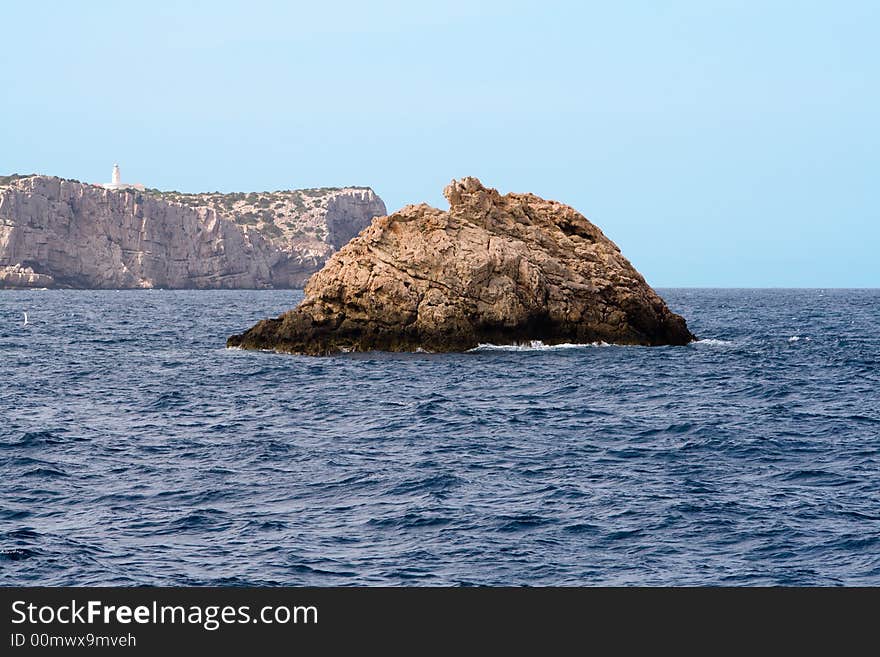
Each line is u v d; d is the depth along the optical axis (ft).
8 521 143.13
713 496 160.86
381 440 210.79
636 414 248.32
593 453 197.57
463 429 224.94
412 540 137.08
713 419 238.89
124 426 225.15
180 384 305.53
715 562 129.59
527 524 144.56
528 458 192.24
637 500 157.89
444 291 386.52
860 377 330.13
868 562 129.08
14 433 209.97
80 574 122.72
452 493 161.79
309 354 386.11
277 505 154.51
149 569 124.98
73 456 188.14
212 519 145.89
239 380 314.55
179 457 189.57
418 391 287.48
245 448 198.70
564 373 328.70
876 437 215.31
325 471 177.99
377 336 386.52
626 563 129.18
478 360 361.10
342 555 131.03
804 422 235.20
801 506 154.51
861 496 161.79
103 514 147.95
